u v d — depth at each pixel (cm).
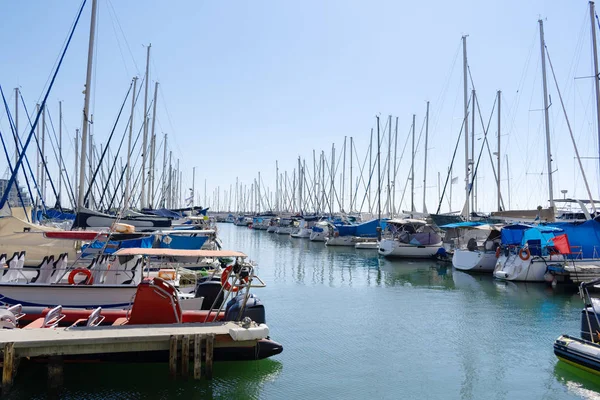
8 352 877
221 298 1393
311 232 5803
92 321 1064
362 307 1888
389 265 3322
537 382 1089
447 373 1146
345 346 1352
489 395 1013
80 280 1374
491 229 2908
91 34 1884
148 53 3331
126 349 954
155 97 3616
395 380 1095
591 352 1074
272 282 2528
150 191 3631
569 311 1823
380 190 5034
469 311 1820
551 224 2623
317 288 2338
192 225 3209
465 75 3600
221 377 1076
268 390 1020
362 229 4947
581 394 1020
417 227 3869
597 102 2541
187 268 2100
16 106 3127
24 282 1312
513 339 1434
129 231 1584
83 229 1889
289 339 1417
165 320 1105
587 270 2223
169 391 971
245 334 1013
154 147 3747
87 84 1889
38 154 3578
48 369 943
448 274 2858
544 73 3036
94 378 1017
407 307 1891
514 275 2483
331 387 1047
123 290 1279
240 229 9019
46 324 1020
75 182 3884
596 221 2453
